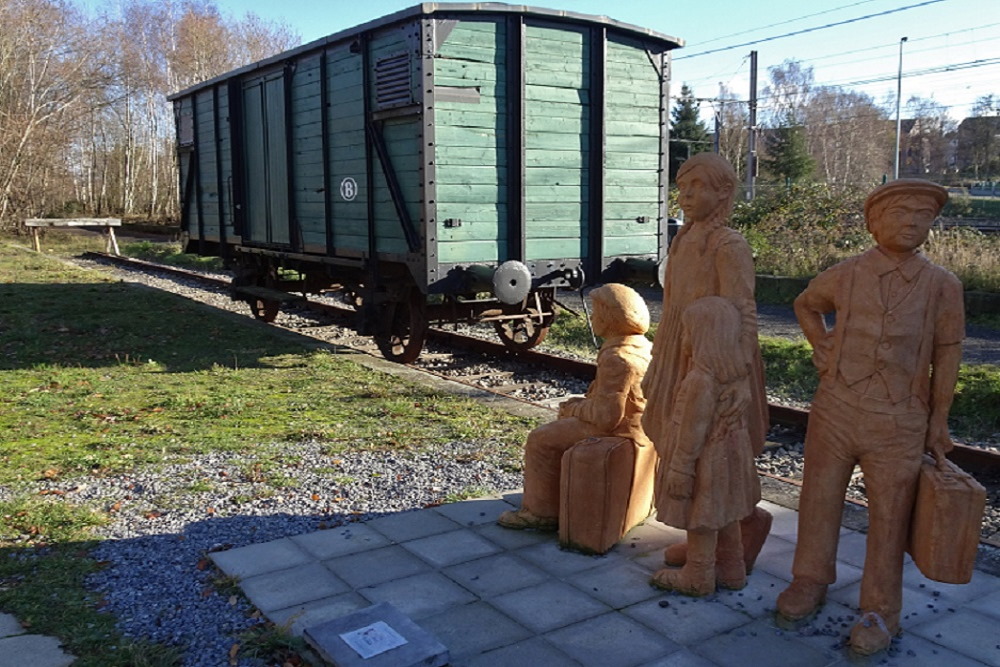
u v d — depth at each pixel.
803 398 8.69
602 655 3.43
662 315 4.02
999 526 4.96
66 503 5.16
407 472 5.84
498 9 8.60
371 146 9.45
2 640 3.53
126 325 12.94
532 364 10.30
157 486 5.52
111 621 3.70
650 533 4.71
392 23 8.72
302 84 10.90
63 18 41.94
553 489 4.67
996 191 45.84
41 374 9.35
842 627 3.65
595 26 9.37
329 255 10.66
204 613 3.79
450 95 8.53
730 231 3.79
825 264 18.16
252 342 11.48
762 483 5.59
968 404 8.00
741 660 3.39
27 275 20.62
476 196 8.84
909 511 3.42
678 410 3.69
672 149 52.00
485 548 4.51
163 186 51.28
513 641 3.54
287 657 3.42
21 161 37.38
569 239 9.55
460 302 10.23
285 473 5.79
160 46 51.28
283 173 11.62
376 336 10.31
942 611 3.82
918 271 3.32
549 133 9.23
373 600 3.91
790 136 48.28
